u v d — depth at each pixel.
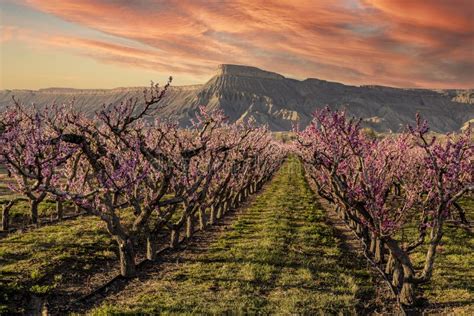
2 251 19.39
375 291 15.62
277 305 13.74
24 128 17.80
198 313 12.88
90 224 26.61
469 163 14.15
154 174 19.98
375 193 15.64
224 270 17.45
